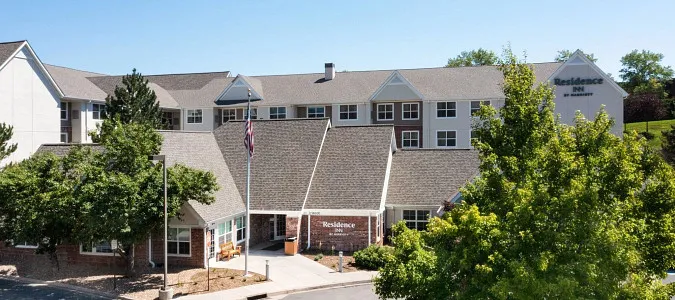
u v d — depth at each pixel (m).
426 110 60.28
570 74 56.59
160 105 65.25
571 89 56.56
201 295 24.69
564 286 11.98
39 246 27.92
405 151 39.53
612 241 12.80
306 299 24.55
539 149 16.36
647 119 85.19
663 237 14.49
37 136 51.59
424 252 14.73
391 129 38.44
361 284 27.23
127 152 25.70
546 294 12.31
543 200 13.39
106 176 24.69
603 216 13.15
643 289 13.62
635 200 14.45
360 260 30.08
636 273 14.21
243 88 66.62
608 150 14.80
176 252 29.77
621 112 55.62
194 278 27.41
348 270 29.33
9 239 27.64
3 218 27.94
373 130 38.66
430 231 15.45
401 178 37.38
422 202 35.47
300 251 33.56
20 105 49.66
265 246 35.28
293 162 36.97
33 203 25.81
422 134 60.53
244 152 38.28
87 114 59.25
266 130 39.59
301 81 67.62
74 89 57.31
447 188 36.03
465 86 60.03
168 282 26.70
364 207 33.44
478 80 60.62
